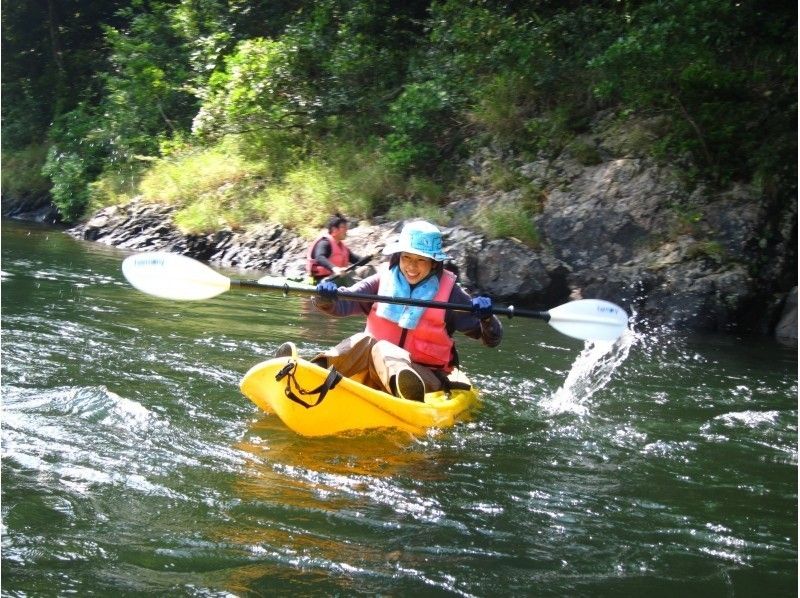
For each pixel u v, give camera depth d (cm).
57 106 2108
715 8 1124
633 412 590
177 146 1678
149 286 557
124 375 585
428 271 558
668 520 404
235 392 567
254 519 375
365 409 496
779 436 547
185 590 315
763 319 1002
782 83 1161
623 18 1294
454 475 445
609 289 1036
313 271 955
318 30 1555
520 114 1324
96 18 2306
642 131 1182
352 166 1399
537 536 378
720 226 1059
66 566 326
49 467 415
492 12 1428
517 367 704
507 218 1112
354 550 353
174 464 431
